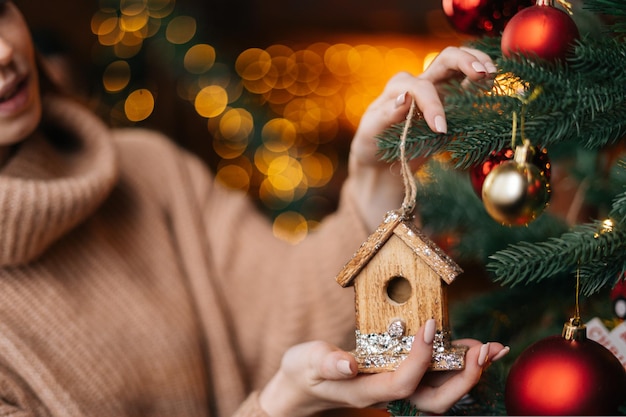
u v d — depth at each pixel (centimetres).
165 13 234
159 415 102
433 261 68
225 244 118
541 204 63
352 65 410
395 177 91
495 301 86
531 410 63
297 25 417
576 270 70
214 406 110
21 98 96
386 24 427
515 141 67
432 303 69
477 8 71
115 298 105
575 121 65
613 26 67
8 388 93
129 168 119
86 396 96
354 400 72
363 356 70
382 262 70
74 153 111
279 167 286
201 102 262
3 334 95
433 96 70
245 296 116
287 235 265
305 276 106
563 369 62
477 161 70
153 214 117
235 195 126
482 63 70
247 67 314
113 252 109
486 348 67
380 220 95
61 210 98
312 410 79
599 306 82
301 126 353
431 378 71
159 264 113
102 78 229
